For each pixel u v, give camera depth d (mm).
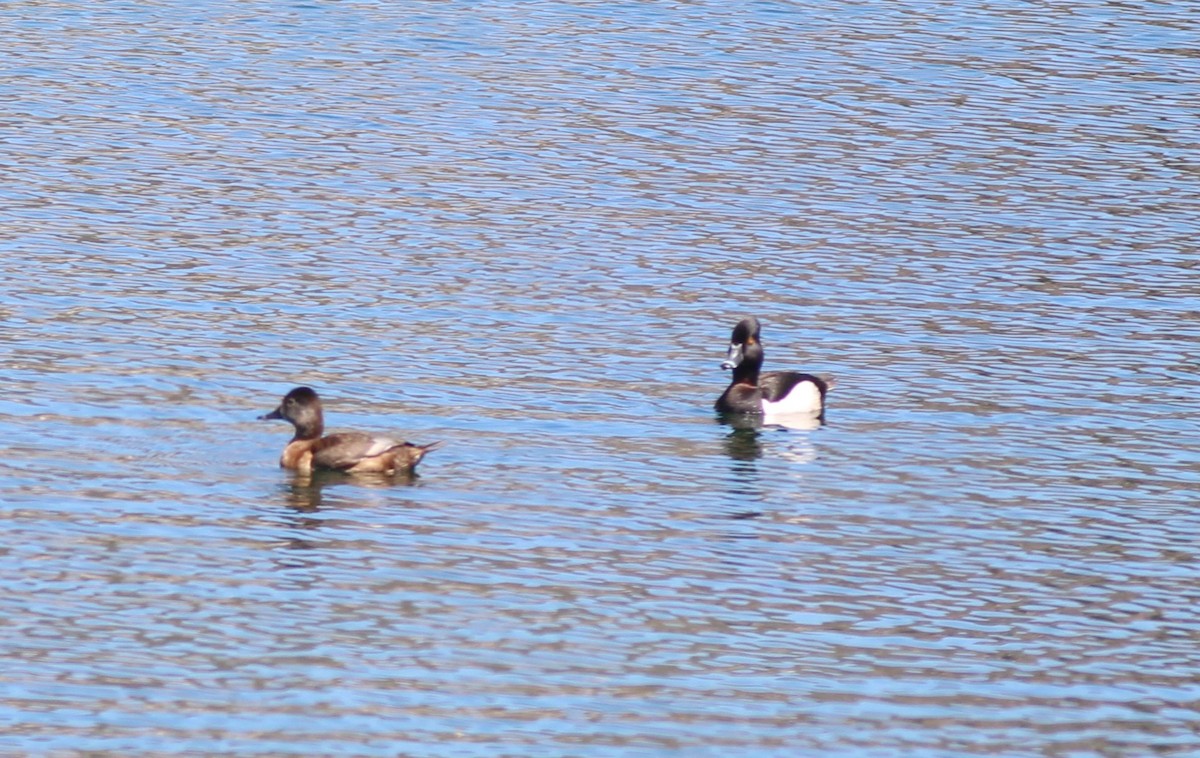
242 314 30594
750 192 38812
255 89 45000
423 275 33125
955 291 33375
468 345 29688
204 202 36688
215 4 53562
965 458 25828
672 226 36562
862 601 21141
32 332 29094
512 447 25547
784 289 33250
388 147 40969
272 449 25109
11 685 18266
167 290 31578
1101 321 31953
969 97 45812
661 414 27234
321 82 45812
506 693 18531
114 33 49750
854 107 44875
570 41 50406
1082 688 19188
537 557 21938
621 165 40312
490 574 21391
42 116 41875
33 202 36000
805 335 30953
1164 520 23797
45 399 26328
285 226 35531
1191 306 32781
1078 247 35938
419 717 17969
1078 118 44344
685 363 29438
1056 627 20625
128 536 21969
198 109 43125
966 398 28250
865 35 51438
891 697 18812
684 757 17344
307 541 22078
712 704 18469
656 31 51531
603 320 31281
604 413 27094
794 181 39594
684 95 45562
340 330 30078
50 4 52688
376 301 31625
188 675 18641
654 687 18797
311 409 24562
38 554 21312
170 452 24750
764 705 18500
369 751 17250
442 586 21000
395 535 22391
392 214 36594
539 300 32125
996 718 18406
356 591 20766
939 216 37625
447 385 27844
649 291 32875
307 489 23750
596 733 17766
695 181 39375
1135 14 54156
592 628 20109
